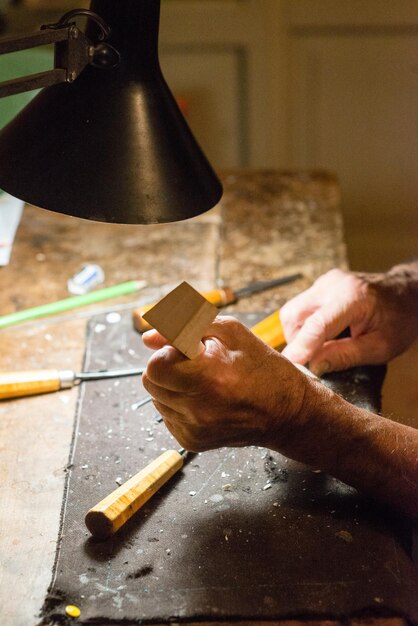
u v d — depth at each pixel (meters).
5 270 1.62
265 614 0.88
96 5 0.92
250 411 0.96
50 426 1.19
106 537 0.98
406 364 2.23
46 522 1.02
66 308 1.48
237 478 1.08
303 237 1.74
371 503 1.04
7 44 0.83
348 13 2.58
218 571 0.94
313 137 2.81
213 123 2.80
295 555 0.96
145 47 0.94
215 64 2.70
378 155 2.82
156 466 1.05
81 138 0.92
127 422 1.19
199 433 0.96
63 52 0.89
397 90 2.71
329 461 1.02
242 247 1.71
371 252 2.97
